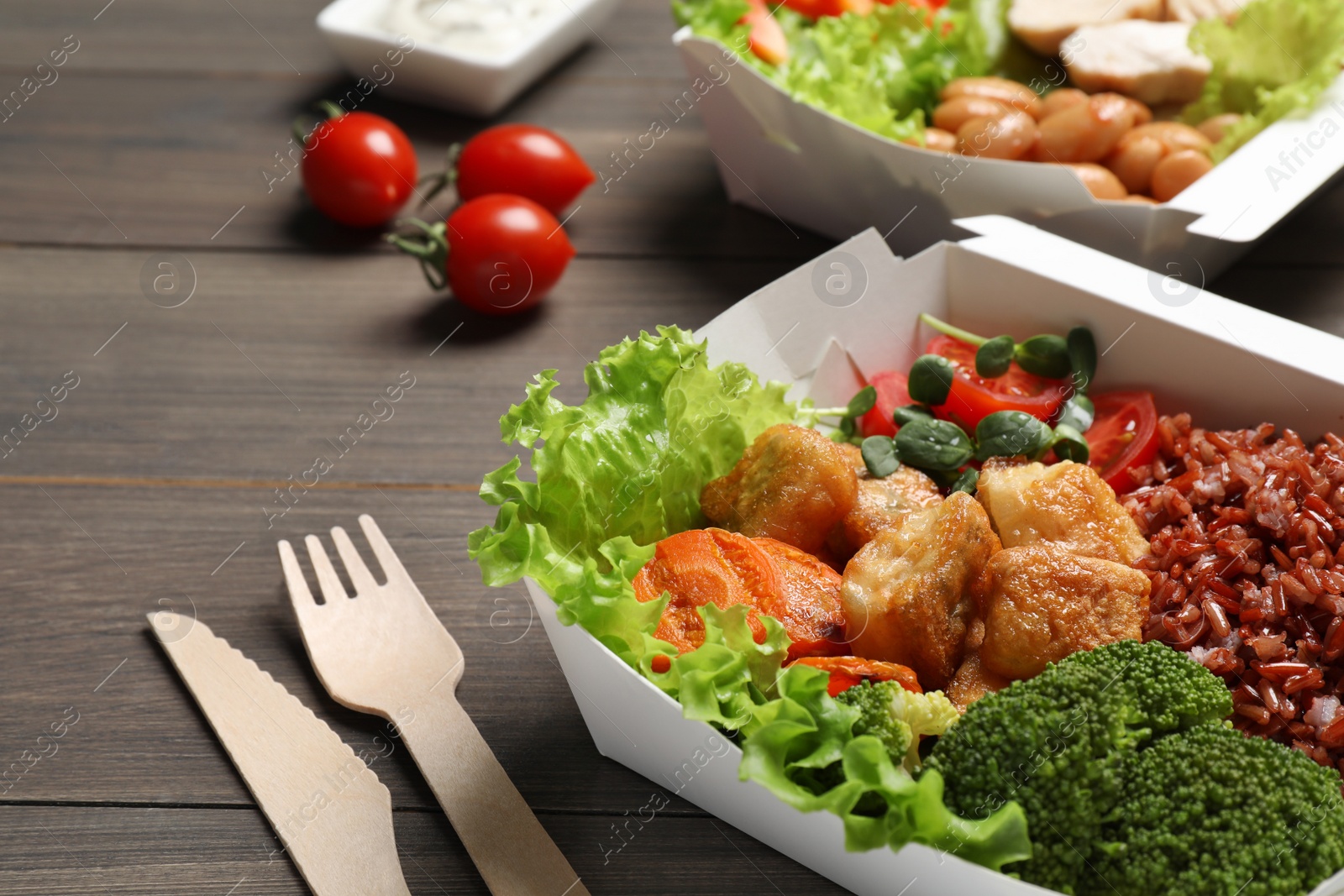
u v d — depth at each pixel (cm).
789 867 47
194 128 64
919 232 57
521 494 47
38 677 50
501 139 60
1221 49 57
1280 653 46
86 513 54
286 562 51
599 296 58
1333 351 49
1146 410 51
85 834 48
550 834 47
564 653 47
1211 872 41
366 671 49
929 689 47
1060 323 52
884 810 43
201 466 55
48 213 62
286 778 48
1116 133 56
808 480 49
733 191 61
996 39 60
